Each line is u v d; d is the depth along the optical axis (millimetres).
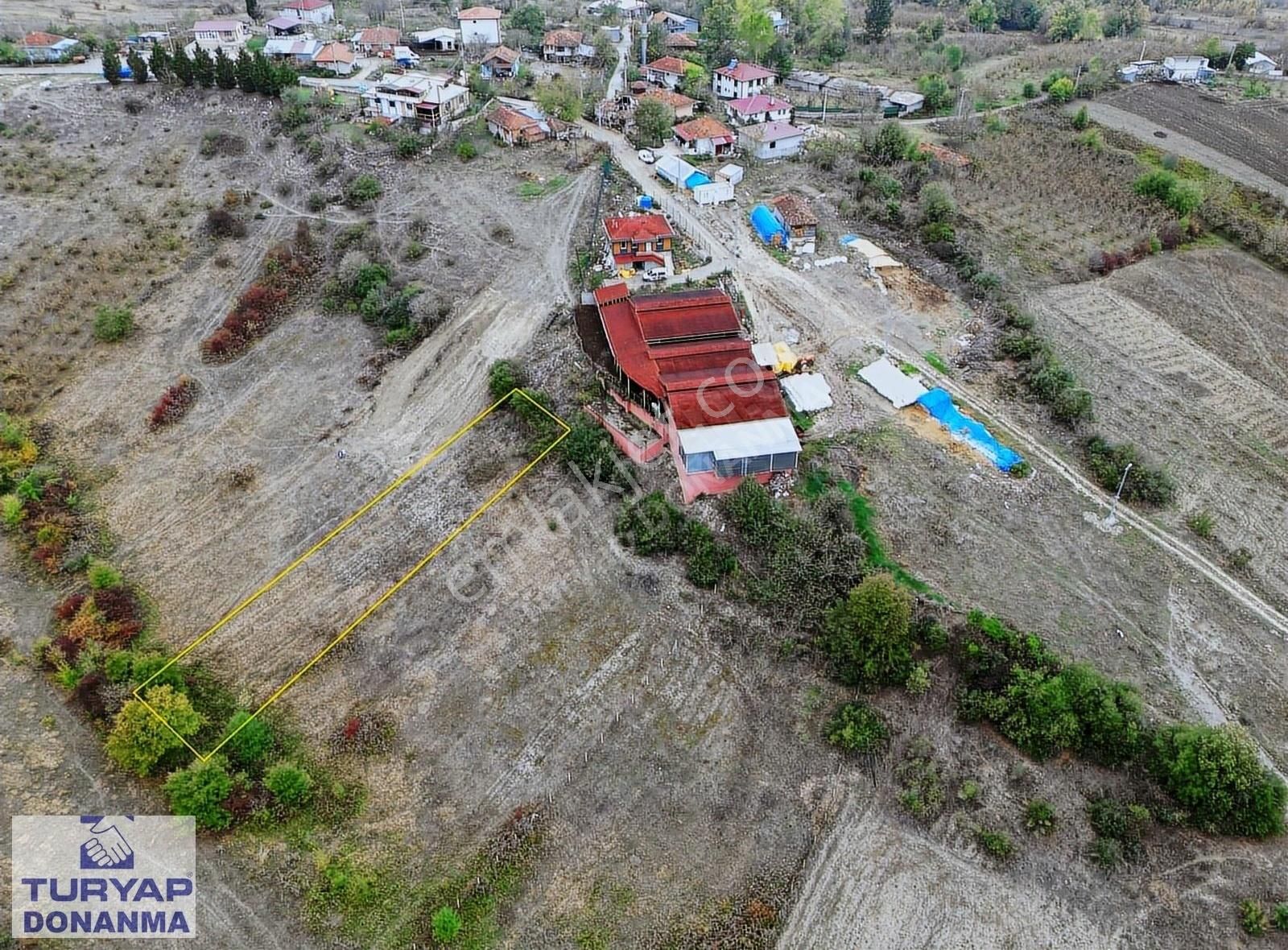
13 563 41688
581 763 34000
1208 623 37406
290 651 37781
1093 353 54000
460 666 37375
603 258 58031
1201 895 29641
